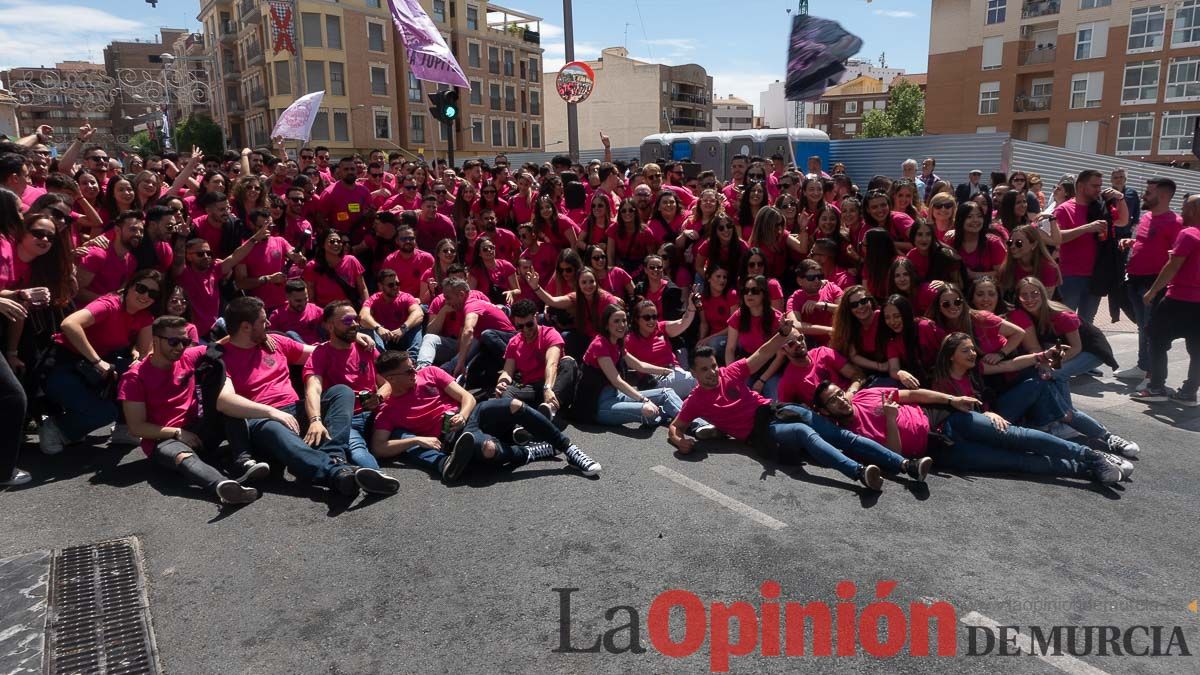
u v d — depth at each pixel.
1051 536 3.60
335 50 39.38
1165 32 33.34
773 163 10.18
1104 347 5.29
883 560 3.37
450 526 3.72
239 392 4.50
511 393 5.18
